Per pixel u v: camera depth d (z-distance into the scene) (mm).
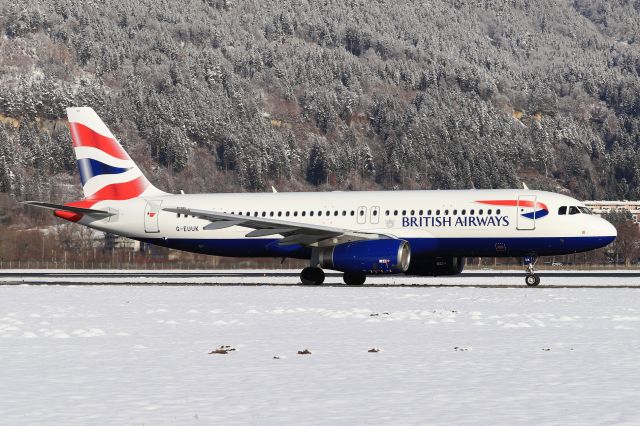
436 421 33094
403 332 62156
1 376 44094
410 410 35250
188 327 66688
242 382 42062
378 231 126375
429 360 48438
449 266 130500
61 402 37406
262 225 122812
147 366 47031
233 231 134500
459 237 123812
